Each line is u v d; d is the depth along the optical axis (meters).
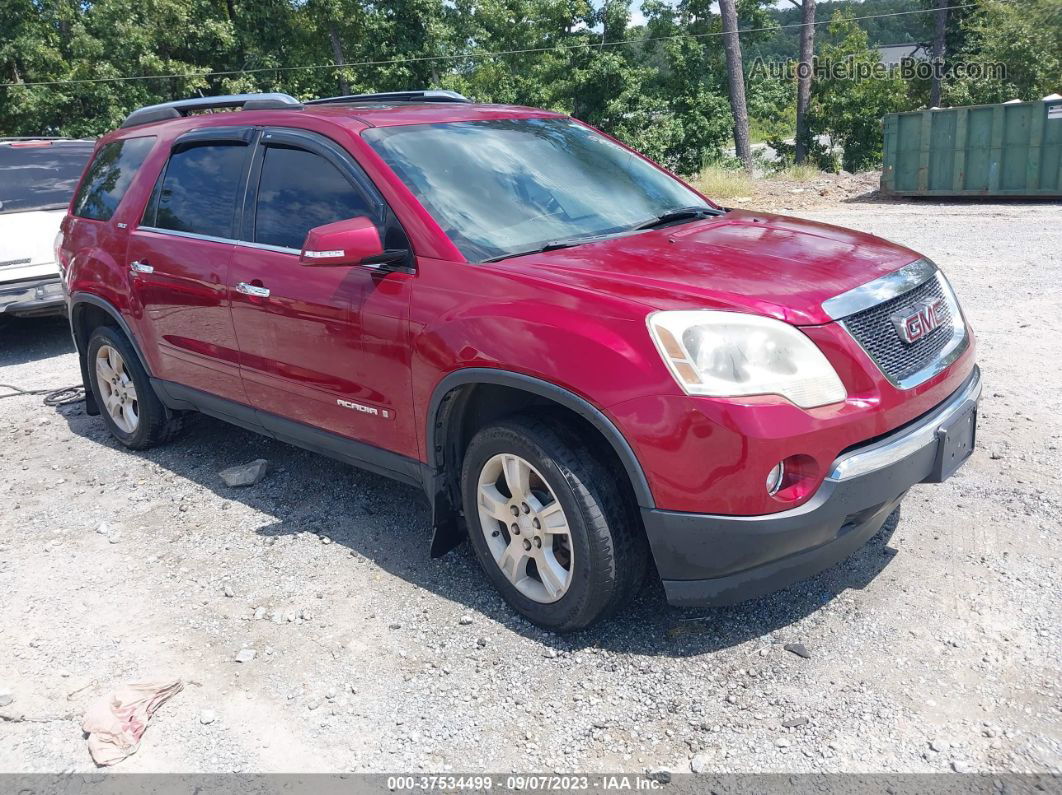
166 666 3.21
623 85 27.86
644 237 3.60
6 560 4.10
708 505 2.76
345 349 3.67
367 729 2.82
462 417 3.45
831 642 3.10
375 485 4.68
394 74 29.02
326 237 3.25
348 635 3.33
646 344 2.78
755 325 2.76
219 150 4.48
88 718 2.90
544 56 28.23
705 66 30.92
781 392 2.72
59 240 5.65
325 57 31.47
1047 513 3.86
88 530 4.37
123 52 26.17
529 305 3.04
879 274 3.15
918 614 3.21
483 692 2.97
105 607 3.64
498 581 3.38
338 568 3.83
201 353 4.52
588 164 4.21
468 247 3.39
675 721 2.77
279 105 4.46
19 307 7.85
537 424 3.07
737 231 3.69
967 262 9.45
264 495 4.64
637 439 2.79
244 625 3.44
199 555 4.03
